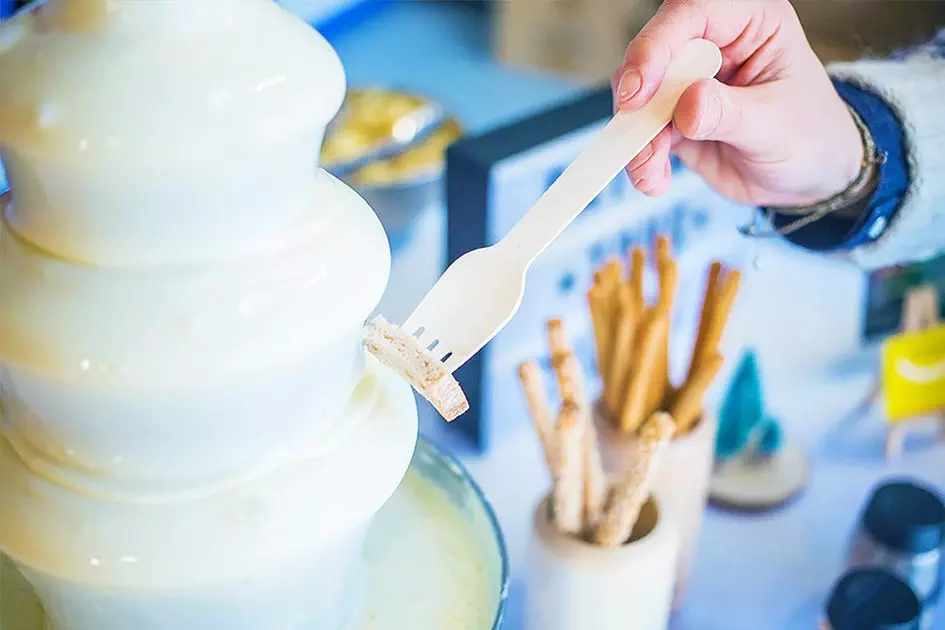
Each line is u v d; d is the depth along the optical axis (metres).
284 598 0.41
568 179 0.48
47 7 0.36
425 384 0.41
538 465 0.85
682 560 0.71
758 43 0.62
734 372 0.85
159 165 0.33
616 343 0.66
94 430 0.36
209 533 0.37
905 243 0.73
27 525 0.38
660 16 0.54
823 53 0.83
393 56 1.41
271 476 0.39
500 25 1.38
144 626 0.39
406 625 0.47
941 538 0.73
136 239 0.34
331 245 0.38
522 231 0.47
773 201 0.72
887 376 0.85
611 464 0.67
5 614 0.47
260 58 0.35
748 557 0.78
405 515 0.54
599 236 0.85
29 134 0.33
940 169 0.69
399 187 1.00
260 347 0.35
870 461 0.87
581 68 1.34
